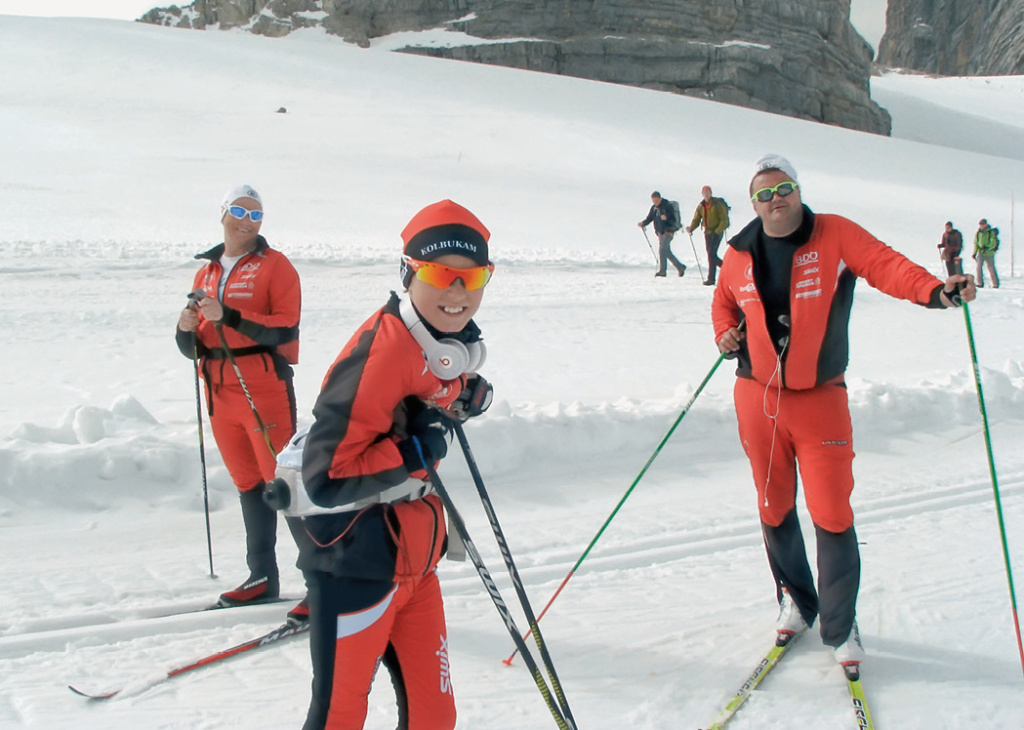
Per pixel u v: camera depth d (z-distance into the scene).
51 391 6.87
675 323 11.21
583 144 37.00
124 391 6.98
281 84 45.25
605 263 16.66
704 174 33.28
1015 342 10.73
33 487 4.71
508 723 3.10
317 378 7.68
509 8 67.25
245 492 3.95
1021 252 23.08
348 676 2.29
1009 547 4.71
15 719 2.99
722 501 5.45
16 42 50.19
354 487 2.19
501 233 20.47
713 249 14.83
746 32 68.38
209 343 3.85
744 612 4.02
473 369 2.40
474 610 3.97
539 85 51.81
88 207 20.05
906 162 42.81
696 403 6.67
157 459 4.99
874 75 119.44
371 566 2.28
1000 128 85.62
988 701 3.30
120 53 49.09
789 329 3.38
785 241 3.39
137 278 12.09
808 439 3.45
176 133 33.59
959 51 164.75
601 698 3.29
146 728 2.98
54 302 10.36
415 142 35.09
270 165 28.77
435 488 2.32
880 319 12.20
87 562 4.25
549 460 5.83
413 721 2.43
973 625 3.88
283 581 4.21
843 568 3.43
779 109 67.06
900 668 3.53
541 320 10.95
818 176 35.22
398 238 18.47
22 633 3.55
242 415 3.82
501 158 33.50
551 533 4.86
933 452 6.41
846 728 3.12
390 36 67.88
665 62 65.44
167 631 3.67
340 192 24.91
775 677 3.46
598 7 66.38
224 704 3.15
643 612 3.99
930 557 4.58
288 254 14.52
